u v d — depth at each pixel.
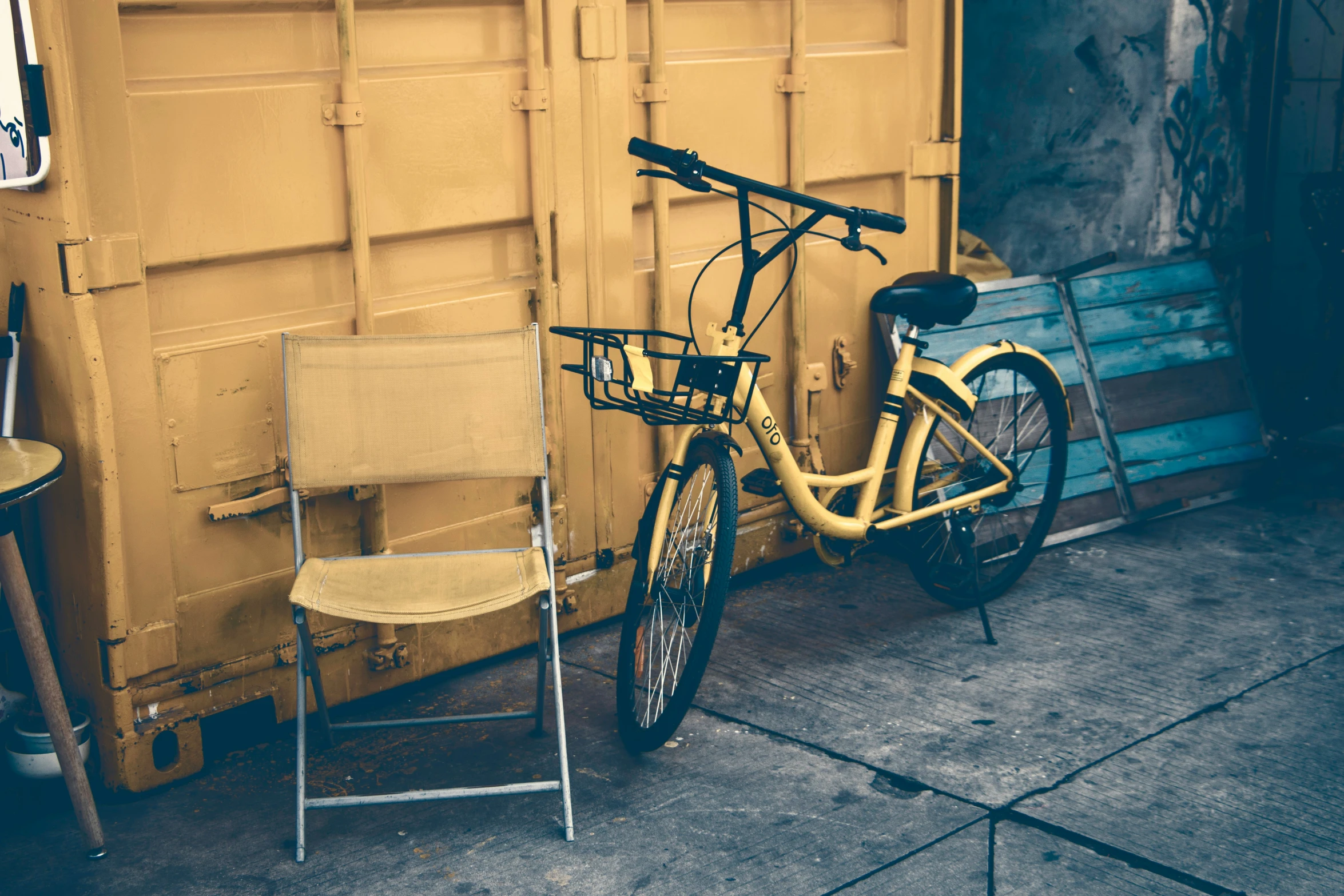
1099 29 5.12
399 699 3.56
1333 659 3.66
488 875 2.70
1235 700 3.42
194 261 2.96
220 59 2.96
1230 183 5.42
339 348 3.04
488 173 3.47
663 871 2.70
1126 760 3.12
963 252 5.17
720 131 3.96
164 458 2.97
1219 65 5.21
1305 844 2.75
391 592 2.82
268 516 3.19
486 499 3.62
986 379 4.49
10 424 2.88
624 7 3.65
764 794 3.00
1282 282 5.56
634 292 3.87
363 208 3.19
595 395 3.54
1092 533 4.67
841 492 3.83
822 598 4.23
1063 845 2.76
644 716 3.26
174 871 2.74
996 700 3.46
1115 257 4.80
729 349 3.28
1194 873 2.65
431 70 3.33
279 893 2.65
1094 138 5.23
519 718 3.22
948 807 2.93
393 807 2.98
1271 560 4.44
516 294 3.59
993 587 4.12
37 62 2.60
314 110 3.10
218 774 3.16
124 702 2.98
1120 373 4.88
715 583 3.02
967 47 5.50
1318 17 5.21
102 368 2.80
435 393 3.08
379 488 3.32
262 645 3.24
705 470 3.40
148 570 2.97
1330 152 5.28
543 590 2.81
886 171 4.44
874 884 2.63
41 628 2.69
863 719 3.37
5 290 2.94
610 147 3.70
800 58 4.05
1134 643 3.80
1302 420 5.45
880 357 4.56
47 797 3.06
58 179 2.68
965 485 4.04
